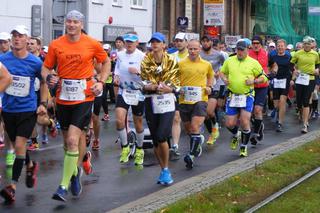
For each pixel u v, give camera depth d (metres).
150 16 50.31
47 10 37.44
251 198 12.62
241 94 17.61
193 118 16.14
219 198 12.41
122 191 13.25
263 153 18.20
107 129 24.11
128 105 16.20
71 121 11.95
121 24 46.44
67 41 11.87
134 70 15.88
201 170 15.74
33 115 12.37
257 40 22.20
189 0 55.06
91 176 14.84
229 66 17.70
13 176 12.21
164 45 13.55
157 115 13.48
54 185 13.73
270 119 28.03
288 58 24.16
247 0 67.31
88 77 11.95
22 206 11.83
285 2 75.19
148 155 17.88
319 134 23.03
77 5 31.41
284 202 12.45
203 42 19.92
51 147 19.33
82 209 11.69
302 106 23.73
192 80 16.20
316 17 81.19
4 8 34.47
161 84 13.28
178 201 11.87
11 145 15.23
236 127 18.20
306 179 14.69
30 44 17.62
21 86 12.19
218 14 40.72
